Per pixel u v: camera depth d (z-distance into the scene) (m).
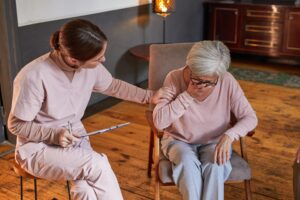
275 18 4.68
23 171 1.64
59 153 1.59
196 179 1.65
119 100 3.69
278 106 3.53
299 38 4.62
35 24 2.86
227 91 1.76
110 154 2.71
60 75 1.59
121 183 2.36
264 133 3.00
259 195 2.24
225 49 1.62
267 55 4.89
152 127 1.78
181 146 1.76
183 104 1.71
